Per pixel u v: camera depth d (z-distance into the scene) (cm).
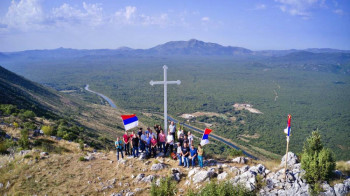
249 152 10844
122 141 2119
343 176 1437
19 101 7462
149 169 1817
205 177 1558
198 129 14925
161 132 2147
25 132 3195
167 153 2114
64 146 3247
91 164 1983
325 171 1336
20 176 1806
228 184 1335
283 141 12912
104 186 1644
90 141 4853
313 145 1461
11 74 15362
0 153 2491
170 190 1476
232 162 1897
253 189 1361
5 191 1670
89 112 13238
